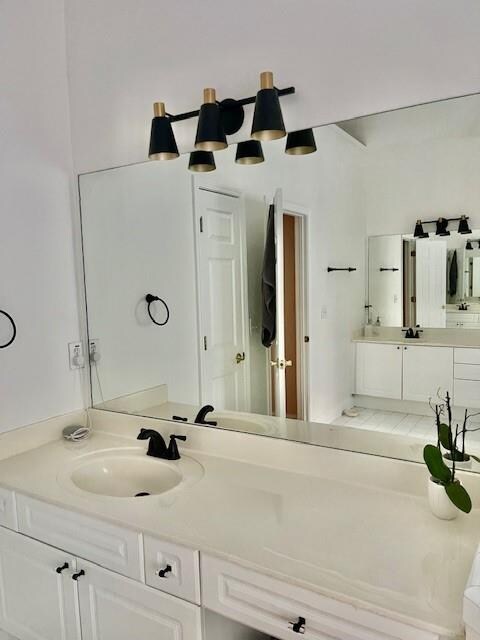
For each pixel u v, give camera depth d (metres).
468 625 0.82
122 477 1.77
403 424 1.46
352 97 1.41
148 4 1.76
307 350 1.64
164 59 1.75
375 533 1.18
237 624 1.32
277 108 1.41
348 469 1.51
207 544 1.15
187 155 1.79
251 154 1.65
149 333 1.98
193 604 1.19
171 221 1.88
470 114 1.27
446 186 1.36
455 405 1.39
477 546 1.12
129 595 1.31
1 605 1.69
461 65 1.25
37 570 1.54
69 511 1.41
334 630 0.99
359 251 1.50
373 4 1.34
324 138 1.49
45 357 1.95
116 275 2.03
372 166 1.45
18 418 1.85
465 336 1.37
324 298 1.59
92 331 2.10
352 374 1.55
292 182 1.60
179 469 1.62
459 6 1.23
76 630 1.46
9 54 1.79
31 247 1.89
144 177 1.92
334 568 1.04
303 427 1.64
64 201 2.02
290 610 1.04
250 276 1.74
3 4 1.76
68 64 2.01
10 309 1.81
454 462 1.26
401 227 1.44
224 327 1.80
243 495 1.41
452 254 1.38
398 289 1.46
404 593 0.96
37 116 1.90
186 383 1.90
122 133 1.90
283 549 1.12
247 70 1.57
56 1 1.96
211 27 1.63
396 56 1.33
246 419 1.76
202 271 1.85
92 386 2.12
